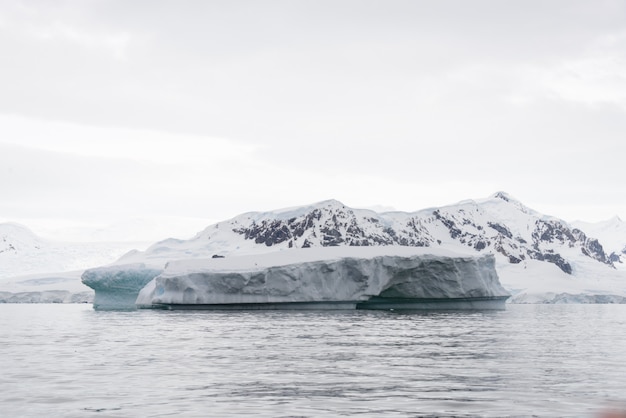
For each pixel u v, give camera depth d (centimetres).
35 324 7012
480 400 2197
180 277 9862
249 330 5588
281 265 9562
